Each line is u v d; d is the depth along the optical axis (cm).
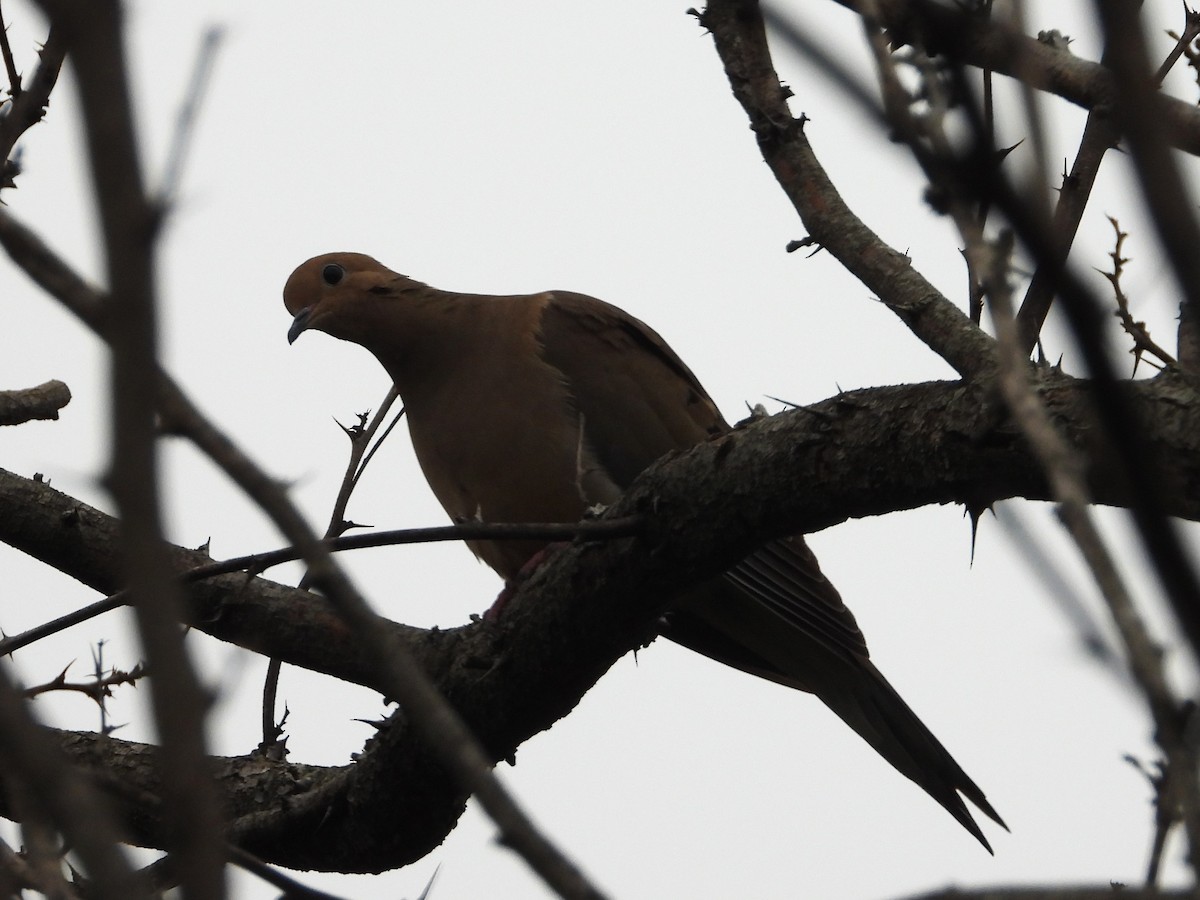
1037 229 295
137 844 948
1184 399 593
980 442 667
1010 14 361
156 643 304
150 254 297
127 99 292
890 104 349
